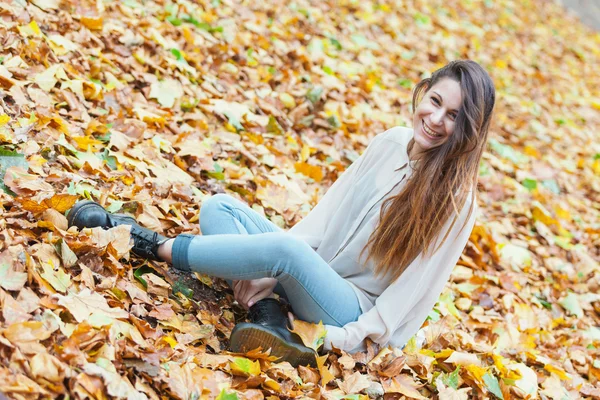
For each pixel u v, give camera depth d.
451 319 3.22
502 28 8.81
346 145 4.43
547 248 4.49
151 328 2.23
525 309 3.58
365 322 2.53
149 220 2.79
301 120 4.45
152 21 4.40
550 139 6.32
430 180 2.44
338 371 2.48
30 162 2.65
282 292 2.73
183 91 3.93
